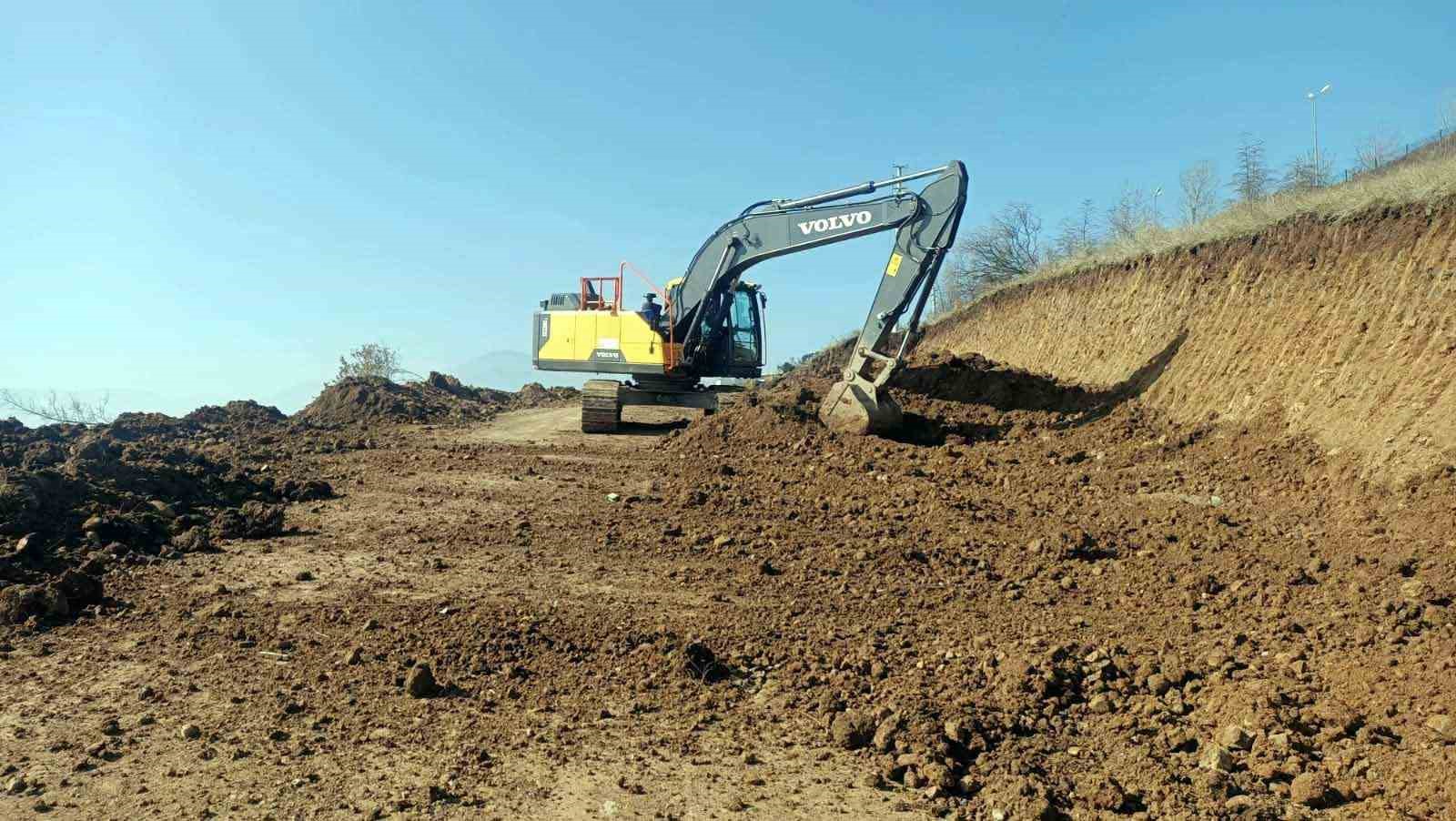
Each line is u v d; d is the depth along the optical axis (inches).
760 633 307.9
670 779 213.9
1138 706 245.6
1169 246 772.0
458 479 629.9
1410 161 706.2
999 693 255.1
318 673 275.3
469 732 237.1
